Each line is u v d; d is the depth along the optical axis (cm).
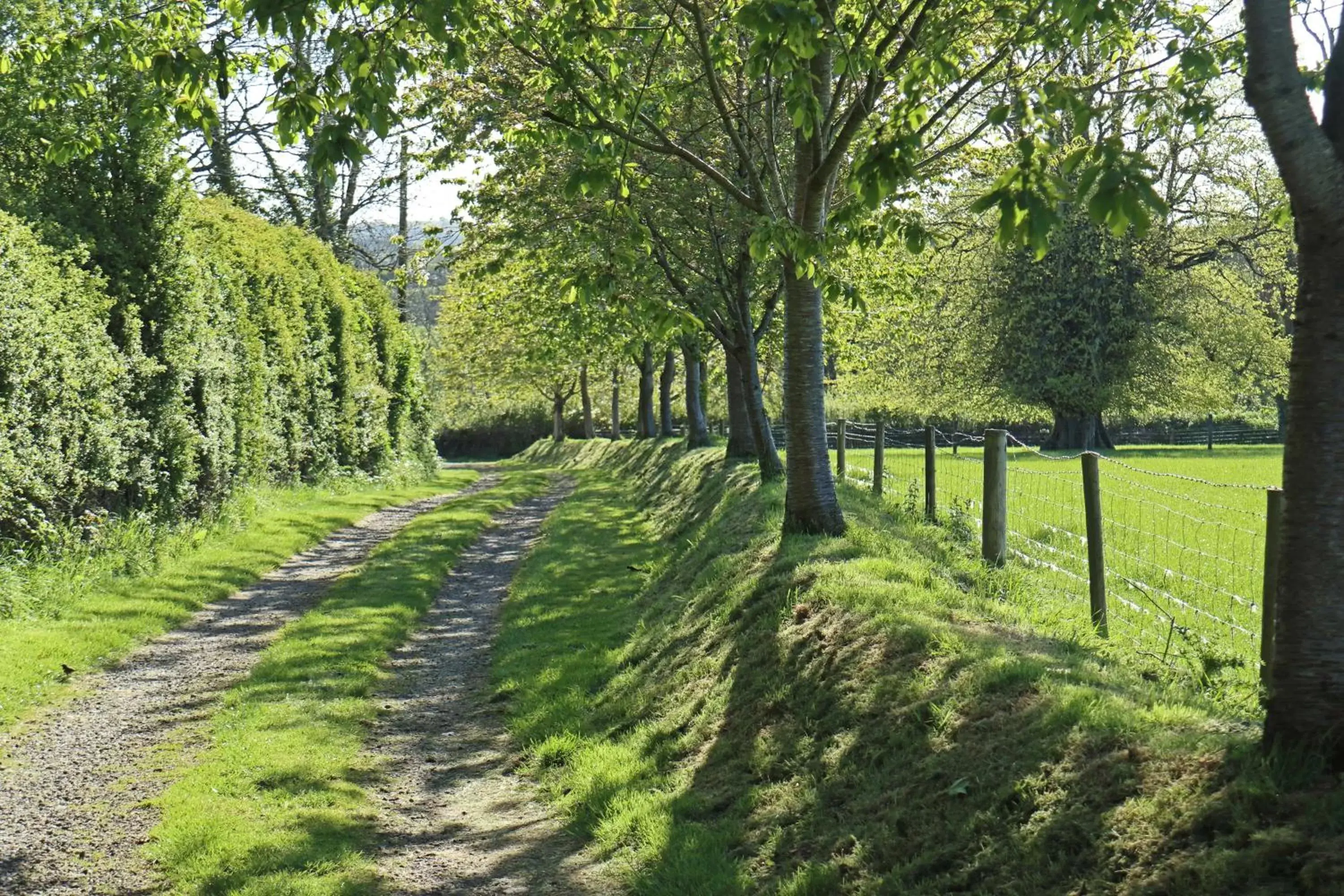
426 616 1465
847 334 2456
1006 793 515
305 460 3019
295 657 1164
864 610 796
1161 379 4038
